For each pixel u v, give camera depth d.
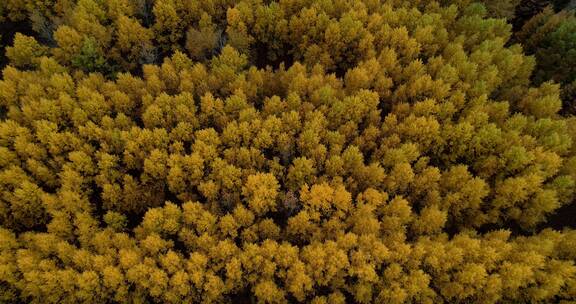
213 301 35.38
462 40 52.28
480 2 59.50
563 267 35.59
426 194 41.84
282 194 40.38
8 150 40.97
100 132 42.00
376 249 35.53
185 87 45.12
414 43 50.59
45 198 37.69
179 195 40.53
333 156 40.62
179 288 34.06
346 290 38.12
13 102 45.09
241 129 42.19
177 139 43.12
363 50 52.00
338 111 44.16
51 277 33.69
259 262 35.47
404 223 39.72
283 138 42.03
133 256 34.44
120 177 41.41
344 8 54.59
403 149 41.56
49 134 41.38
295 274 35.06
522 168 42.16
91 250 36.94
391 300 34.75
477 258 36.59
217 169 40.66
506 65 50.41
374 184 40.75
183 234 36.97
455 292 35.44
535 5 63.75
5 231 36.25
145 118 42.75
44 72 45.88
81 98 43.91
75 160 39.91
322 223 39.53
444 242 37.88
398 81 50.25
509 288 36.25
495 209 41.62
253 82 46.66
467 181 41.03
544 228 44.16
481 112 43.69
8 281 34.44
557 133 43.72
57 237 36.59
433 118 45.28
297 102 44.28
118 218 38.12
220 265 35.78
